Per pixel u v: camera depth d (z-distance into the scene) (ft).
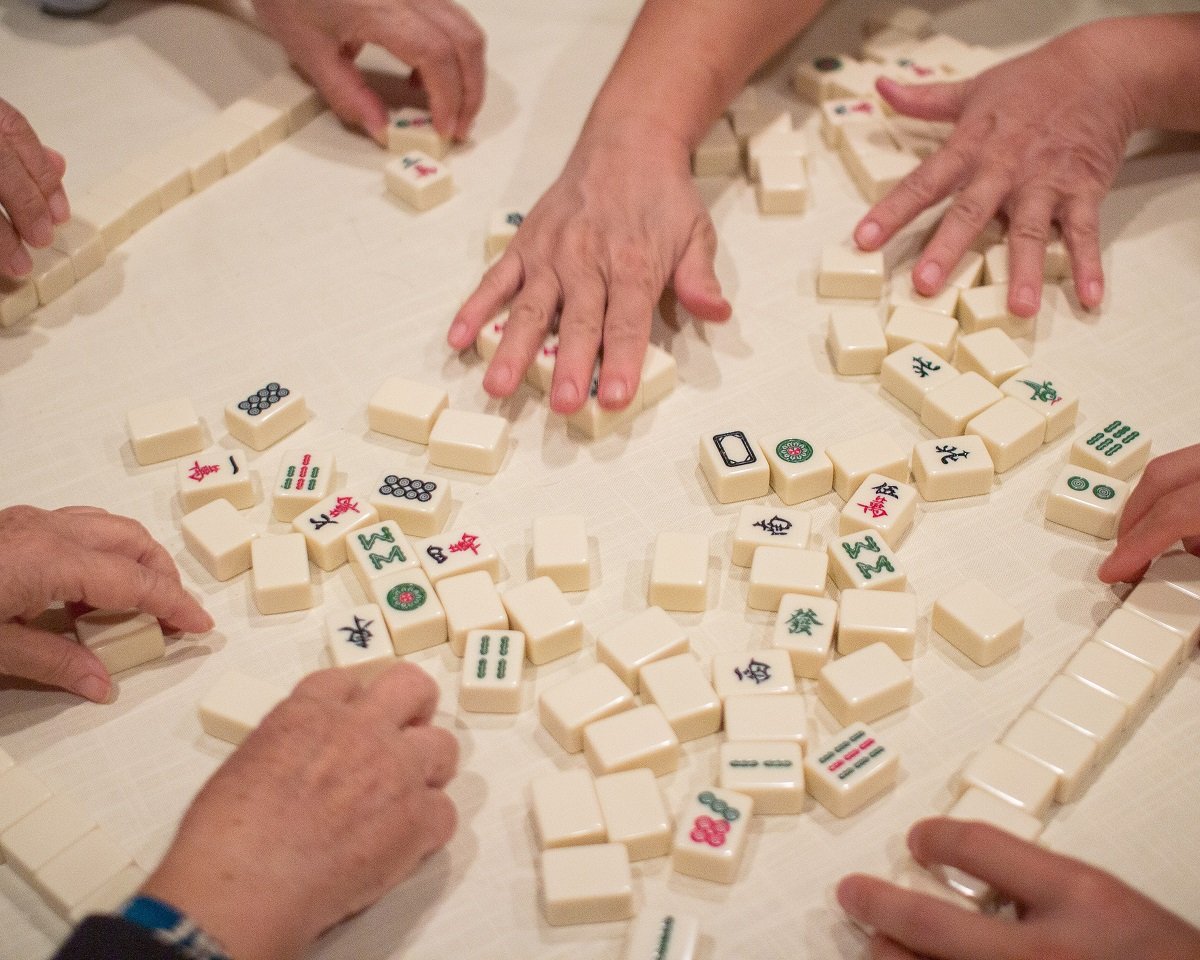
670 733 2.61
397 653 2.79
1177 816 2.56
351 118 3.70
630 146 3.32
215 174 3.61
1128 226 3.45
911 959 2.36
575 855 2.48
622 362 3.05
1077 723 2.61
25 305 3.30
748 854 2.53
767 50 3.65
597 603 2.85
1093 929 2.27
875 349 3.16
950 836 2.42
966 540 2.93
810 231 3.50
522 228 3.29
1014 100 3.39
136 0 4.10
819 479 2.98
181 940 2.22
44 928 2.49
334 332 3.29
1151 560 2.81
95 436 3.10
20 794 2.57
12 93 3.82
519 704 2.71
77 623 2.73
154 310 3.34
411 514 2.93
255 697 2.67
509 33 4.04
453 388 3.18
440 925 2.47
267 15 3.65
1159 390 3.13
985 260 3.34
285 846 2.32
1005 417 3.02
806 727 2.64
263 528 2.98
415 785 2.44
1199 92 3.44
